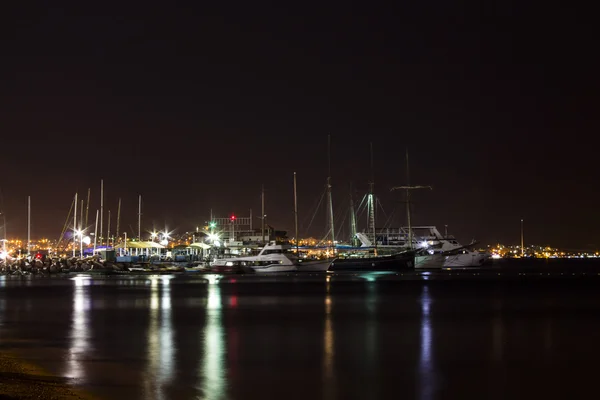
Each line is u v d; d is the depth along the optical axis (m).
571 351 47.50
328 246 187.88
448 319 66.44
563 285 128.38
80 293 104.19
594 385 37.91
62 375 39.03
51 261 193.25
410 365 42.75
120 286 123.69
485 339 52.94
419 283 132.62
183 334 55.72
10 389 34.94
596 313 71.75
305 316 69.12
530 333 56.09
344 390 36.66
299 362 43.53
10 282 140.38
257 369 41.41
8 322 64.25
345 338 53.56
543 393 36.34
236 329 59.22
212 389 36.41
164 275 174.12
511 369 41.69
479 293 104.50
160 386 36.81
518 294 101.62
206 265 184.88
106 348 48.72
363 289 113.31
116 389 35.88
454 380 38.94
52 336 54.69
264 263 175.62
